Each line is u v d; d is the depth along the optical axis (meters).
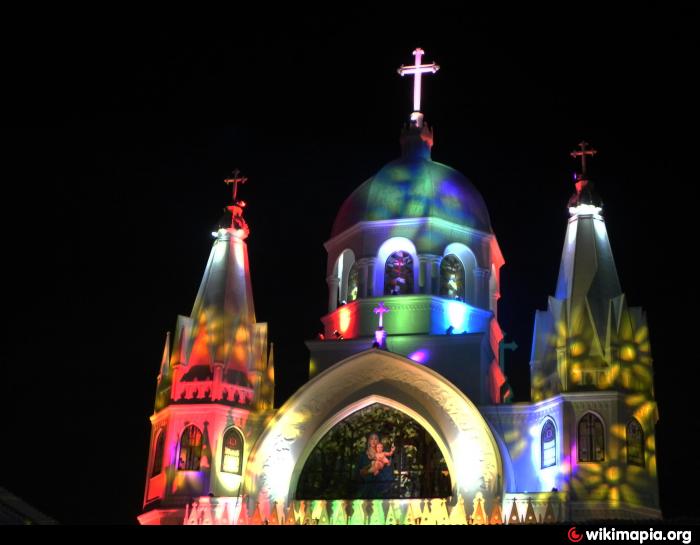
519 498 58.66
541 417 61.97
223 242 69.50
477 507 56.25
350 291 71.06
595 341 61.75
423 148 74.12
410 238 69.00
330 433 62.72
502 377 70.56
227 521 59.47
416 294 67.50
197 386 64.25
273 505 61.12
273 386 67.38
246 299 68.19
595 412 59.97
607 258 65.38
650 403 61.00
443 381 61.53
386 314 67.69
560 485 59.00
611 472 58.28
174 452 62.81
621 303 62.66
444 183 71.25
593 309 62.72
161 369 66.56
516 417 62.56
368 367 63.09
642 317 63.00
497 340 71.56
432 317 67.25
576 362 61.31
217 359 64.81
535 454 61.59
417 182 70.75
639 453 59.88
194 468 62.41
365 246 69.56
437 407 61.28
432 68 75.56
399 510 59.59
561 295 65.19
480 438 60.16
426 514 57.41
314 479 61.88
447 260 70.06
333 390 63.06
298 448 62.25
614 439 59.00
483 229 70.75
